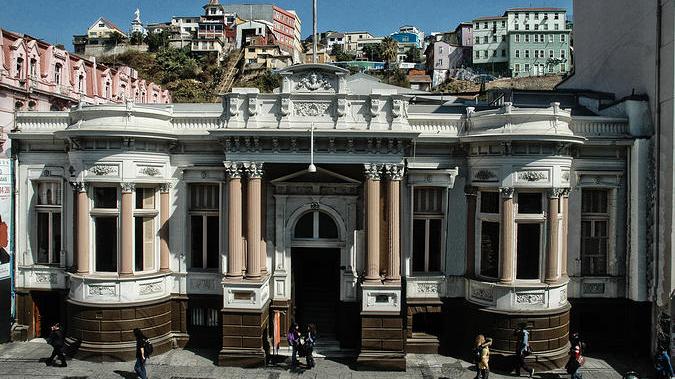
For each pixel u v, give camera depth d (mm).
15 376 20500
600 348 23812
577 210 23703
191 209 24062
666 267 21969
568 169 22250
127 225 22375
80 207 22531
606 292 23859
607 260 24094
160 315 23297
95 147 22156
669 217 21812
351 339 23594
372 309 22188
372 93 22188
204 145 23578
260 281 22297
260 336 22172
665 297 22000
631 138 23203
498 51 127500
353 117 22438
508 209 21703
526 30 124750
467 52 131375
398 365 21750
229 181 22453
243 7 148750
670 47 21906
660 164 22422
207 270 23938
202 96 109750
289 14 154875
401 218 23469
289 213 23828
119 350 22188
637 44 25172
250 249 22406
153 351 22891
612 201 23828
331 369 21844
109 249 22906
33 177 24656
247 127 22297
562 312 22016
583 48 32656
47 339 25016
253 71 116438
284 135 21844
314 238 24000
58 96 43344
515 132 21391
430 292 23609
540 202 22047
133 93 65562
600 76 29938
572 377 20125
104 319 22234
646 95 23938
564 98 29156
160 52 123938
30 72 40031
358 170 23734
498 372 21516
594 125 23641
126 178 22172
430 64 134125
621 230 23828
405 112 22500
